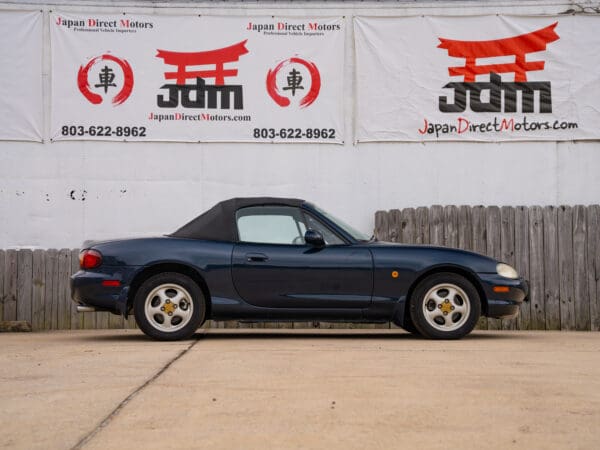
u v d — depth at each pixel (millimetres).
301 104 13484
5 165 13188
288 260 9023
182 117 13398
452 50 13578
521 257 12219
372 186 13422
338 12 13578
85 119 13328
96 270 9000
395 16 13602
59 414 4926
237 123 13445
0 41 13336
